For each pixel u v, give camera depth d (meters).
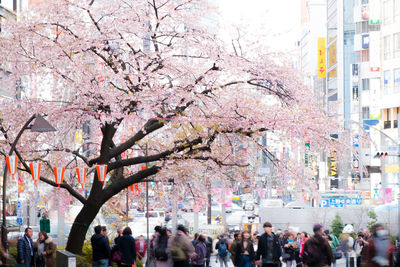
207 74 23.89
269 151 26.64
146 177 27.81
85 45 22.97
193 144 24.36
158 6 24.64
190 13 24.69
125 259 20.16
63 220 31.22
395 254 16.33
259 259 20.00
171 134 28.00
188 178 27.81
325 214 44.28
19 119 24.80
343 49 90.81
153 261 21.95
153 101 23.08
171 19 24.66
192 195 29.16
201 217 61.72
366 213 43.28
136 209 70.69
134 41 24.47
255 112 24.19
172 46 23.88
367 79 73.88
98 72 22.77
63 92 26.22
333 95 95.38
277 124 23.98
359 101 71.94
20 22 24.23
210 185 28.56
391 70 67.88
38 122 20.20
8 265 17.34
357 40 72.44
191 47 24.05
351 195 45.38
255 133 24.64
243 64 23.52
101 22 24.78
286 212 44.94
